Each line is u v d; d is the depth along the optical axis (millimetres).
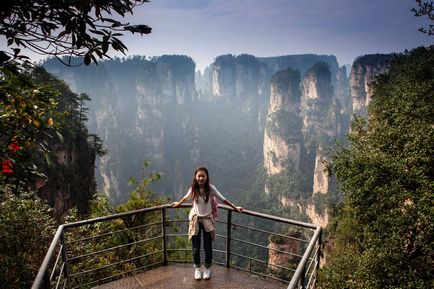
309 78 151000
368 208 12281
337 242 23234
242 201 127625
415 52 25078
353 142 17828
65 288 5027
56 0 2396
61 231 4770
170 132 170375
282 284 5746
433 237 9648
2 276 7484
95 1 2475
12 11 2443
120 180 137250
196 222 5492
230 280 5820
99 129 152750
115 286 5629
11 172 3639
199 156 166750
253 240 87250
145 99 148625
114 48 2613
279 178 117938
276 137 126125
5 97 3025
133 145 147750
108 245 9281
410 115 14312
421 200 9953
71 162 41062
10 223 8375
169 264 6344
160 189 144375
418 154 11633
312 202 90562
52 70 155625
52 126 4195
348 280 13688
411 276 10125
